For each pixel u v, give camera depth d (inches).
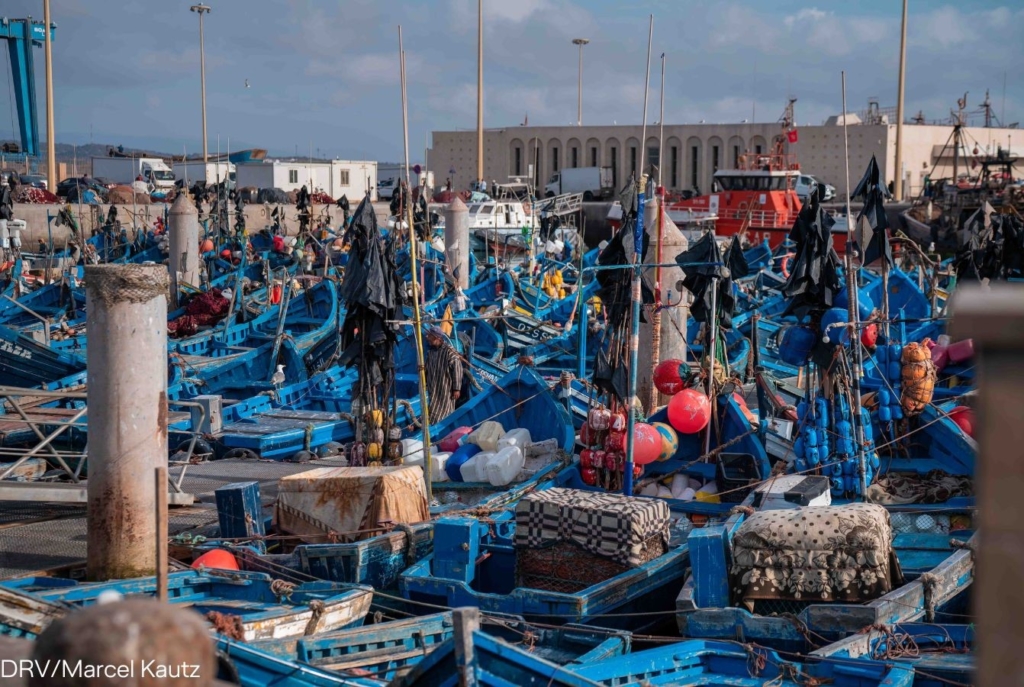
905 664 357.4
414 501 532.1
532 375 722.2
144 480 456.4
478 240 2000.5
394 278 636.7
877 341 671.8
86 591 424.5
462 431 691.4
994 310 75.4
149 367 454.3
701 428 610.2
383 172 3351.4
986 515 77.4
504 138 3260.3
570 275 1763.0
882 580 413.7
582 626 407.5
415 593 461.7
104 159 3152.1
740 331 1160.8
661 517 467.2
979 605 78.6
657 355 729.6
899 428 611.5
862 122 3019.2
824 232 582.6
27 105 2787.9
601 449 605.0
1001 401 76.2
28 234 2188.7
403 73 587.5
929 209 2325.3
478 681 294.2
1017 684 76.7
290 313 1289.4
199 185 2410.2
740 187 2404.0
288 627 402.3
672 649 385.1
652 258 761.6
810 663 374.9
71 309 1471.5
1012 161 2453.2
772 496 510.9
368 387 636.7
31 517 565.0
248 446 766.5
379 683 325.7
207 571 460.4
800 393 881.5
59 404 880.3
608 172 2970.0
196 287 1497.3
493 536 520.4
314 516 525.7
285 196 2632.9
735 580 426.9
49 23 2299.5
